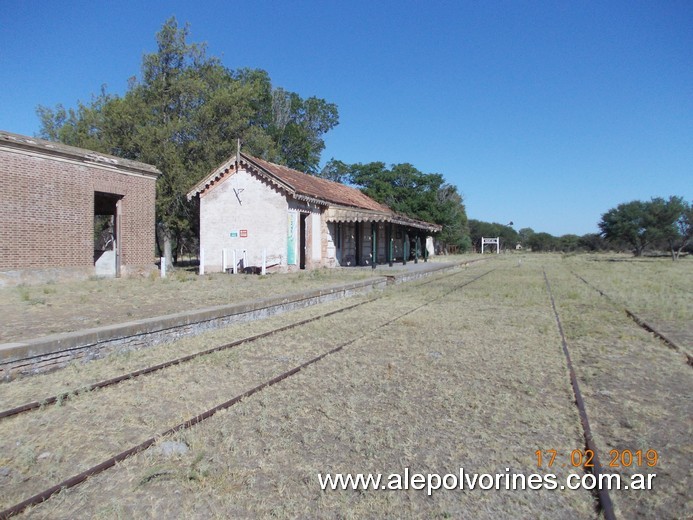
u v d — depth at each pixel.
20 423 5.22
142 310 11.66
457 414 5.54
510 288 19.94
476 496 3.88
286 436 4.92
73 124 40.59
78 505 3.70
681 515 3.61
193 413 5.48
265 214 24.11
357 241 33.66
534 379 6.89
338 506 3.70
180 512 3.62
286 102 48.50
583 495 3.91
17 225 16.09
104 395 6.12
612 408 5.77
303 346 8.97
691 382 6.83
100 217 33.31
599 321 11.76
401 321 11.76
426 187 58.12
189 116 32.06
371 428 5.14
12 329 9.17
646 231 56.91
